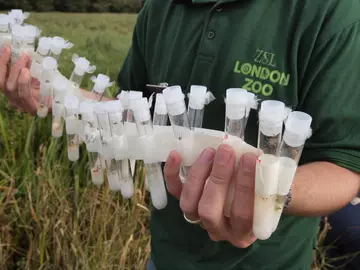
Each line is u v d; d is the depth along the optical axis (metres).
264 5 0.88
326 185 0.73
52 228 1.86
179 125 0.67
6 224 1.92
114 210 1.98
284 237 0.98
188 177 0.64
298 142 0.57
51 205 1.90
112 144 0.76
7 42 0.97
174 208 1.07
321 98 0.80
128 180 0.80
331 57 0.80
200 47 0.94
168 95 0.66
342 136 0.78
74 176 1.99
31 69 0.96
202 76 0.94
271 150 0.58
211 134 0.68
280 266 1.02
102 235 1.87
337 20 0.79
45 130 2.11
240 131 0.64
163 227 1.12
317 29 0.80
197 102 0.70
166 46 1.05
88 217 1.93
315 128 0.81
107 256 1.77
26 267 1.80
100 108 0.75
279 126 0.57
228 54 0.90
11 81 0.97
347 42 0.78
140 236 1.96
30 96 0.98
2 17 0.97
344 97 0.78
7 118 2.12
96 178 0.89
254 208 0.59
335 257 2.07
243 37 0.89
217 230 0.67
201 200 0.62
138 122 0.73
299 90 0.85
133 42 1.22
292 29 0.84
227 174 0.60
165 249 1.12
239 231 0.64
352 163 0.76
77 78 0.95
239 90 0.63
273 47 0.86
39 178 1.88
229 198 0.63
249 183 0.59
